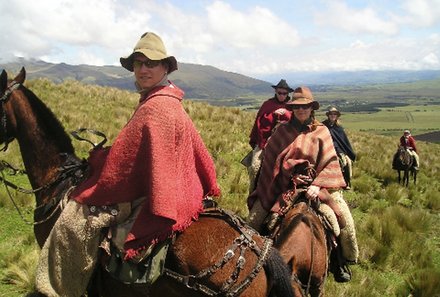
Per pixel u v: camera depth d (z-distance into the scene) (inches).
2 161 164.4
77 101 702.5
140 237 126.1
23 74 157.8
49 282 137.2
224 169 454.3
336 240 194.5
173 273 129.5
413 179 641.6
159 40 132.0
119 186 124.2
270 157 198.8
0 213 311.4
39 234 155.6
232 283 125.3
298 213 175.0
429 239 374.9
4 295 220.7
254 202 203.3
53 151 156.3
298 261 154.1
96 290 147.0
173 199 120.0
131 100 804.6
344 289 255.1
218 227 132.4
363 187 497.7
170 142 121.3
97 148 144.9
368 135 1189.7
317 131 195.3
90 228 130.4
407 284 275.9
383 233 347.6
